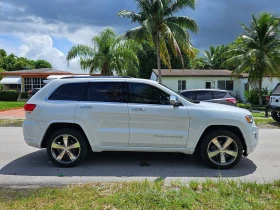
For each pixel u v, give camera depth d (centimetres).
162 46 2097
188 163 547
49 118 505
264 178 457
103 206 323
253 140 512
